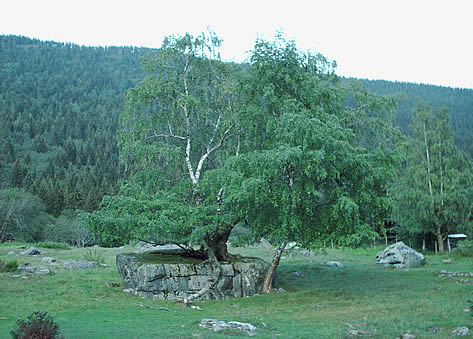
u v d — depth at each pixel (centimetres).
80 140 16812
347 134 2131
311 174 2039
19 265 2875
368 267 3478
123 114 2548
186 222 2172
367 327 1371
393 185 5109
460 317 1465
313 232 2262
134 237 2227
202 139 2734
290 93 2423
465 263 3412
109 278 2553
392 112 2720
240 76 2478
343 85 2697
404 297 2005
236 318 1614
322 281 2733
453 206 4828
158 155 2469
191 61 2675
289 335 1282
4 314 1505
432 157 5172
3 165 12662
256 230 2236
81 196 9762
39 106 19950
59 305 1717
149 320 1521
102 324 1405
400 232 5794
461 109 15512
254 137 2506
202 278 2202
